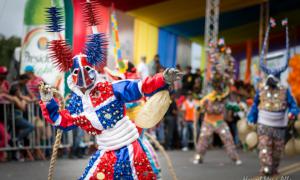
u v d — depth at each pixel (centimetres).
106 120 340
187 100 1240
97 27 354
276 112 688
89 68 339
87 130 346
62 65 352
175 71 326
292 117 712
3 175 662
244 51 1909
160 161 917
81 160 880
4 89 866
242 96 1356
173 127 1209
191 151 1181
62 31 373
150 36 1417
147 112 338
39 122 891
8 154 882
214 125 896
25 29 919
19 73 945
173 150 1202
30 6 915
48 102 344
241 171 768
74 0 774
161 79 330
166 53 1508
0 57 1175
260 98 704
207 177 686
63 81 888
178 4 1292
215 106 891
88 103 341
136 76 625
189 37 1642
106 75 514
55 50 351
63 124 345
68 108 353
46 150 931
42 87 344
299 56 1390
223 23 1669
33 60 906
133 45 1326
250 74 1862
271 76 688
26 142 891
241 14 1575
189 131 1242
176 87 1312
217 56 912
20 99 864
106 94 341
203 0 1282
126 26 1292
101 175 336
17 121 858
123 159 337
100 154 344
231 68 910
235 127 1342
